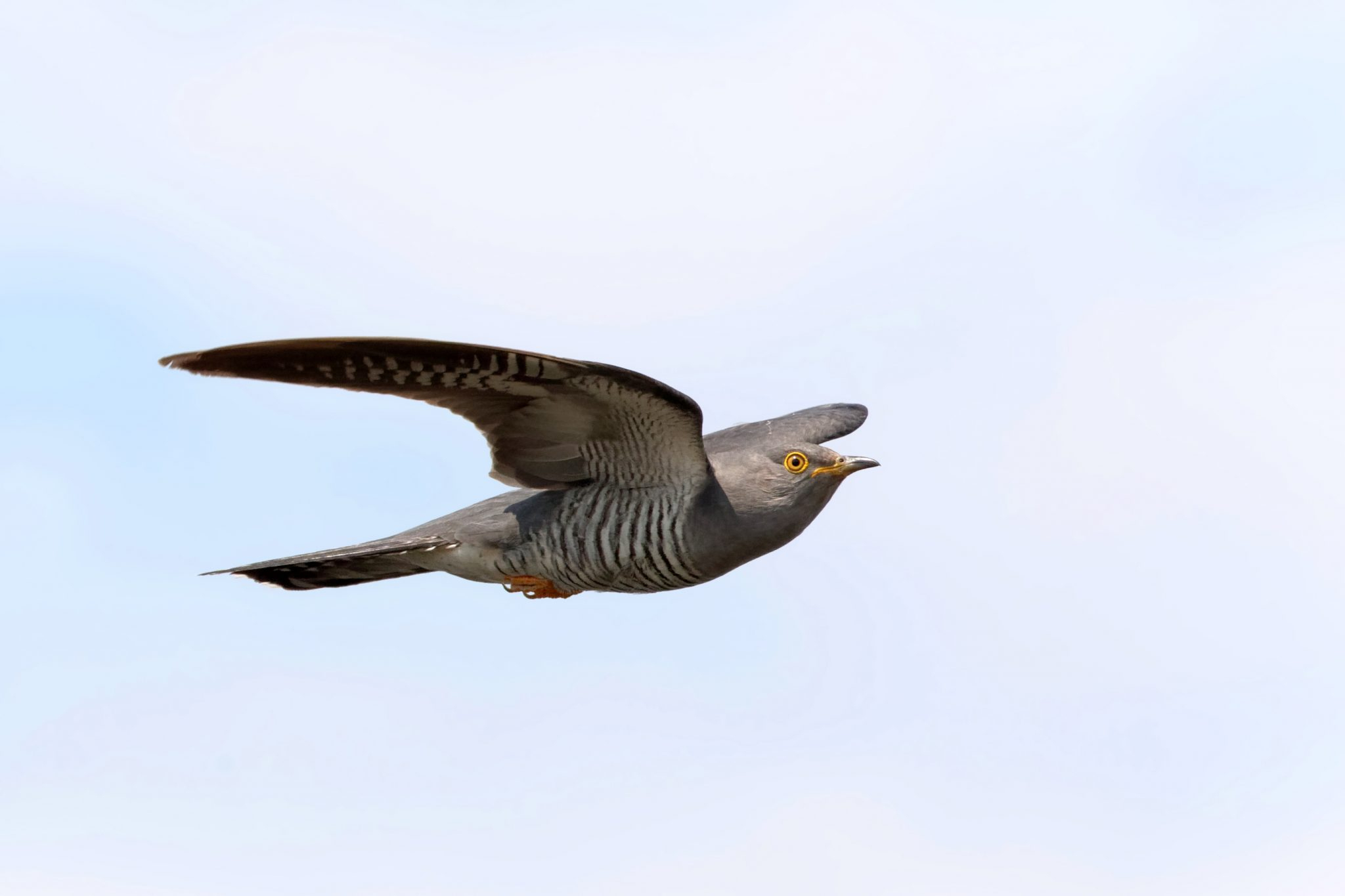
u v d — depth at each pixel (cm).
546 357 1070
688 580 1324
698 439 1220
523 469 1277
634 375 1113
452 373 1110
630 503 1284
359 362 1081
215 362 1015
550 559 1326
